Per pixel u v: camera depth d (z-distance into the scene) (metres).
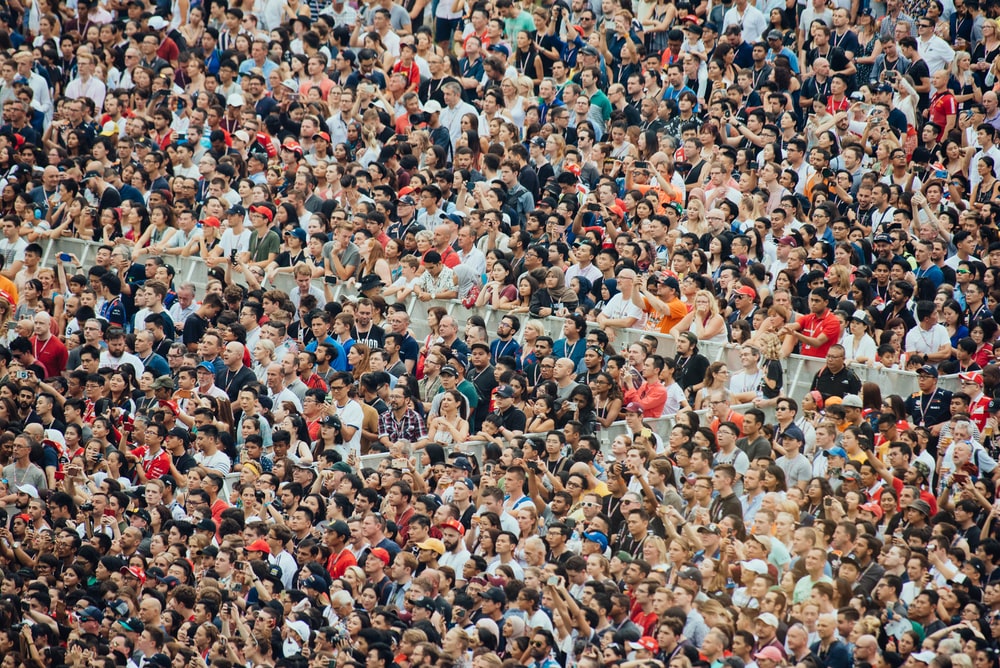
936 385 71.75
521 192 91.12
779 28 104.56
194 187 96.00
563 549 62.06
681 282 79.31
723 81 102.00
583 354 76.50
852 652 54.91
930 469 67.94
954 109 97.06
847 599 56.66
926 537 61.91
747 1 105.12
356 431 73.00
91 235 96.56
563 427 71.38
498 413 72.88
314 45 108.31
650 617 57.66
